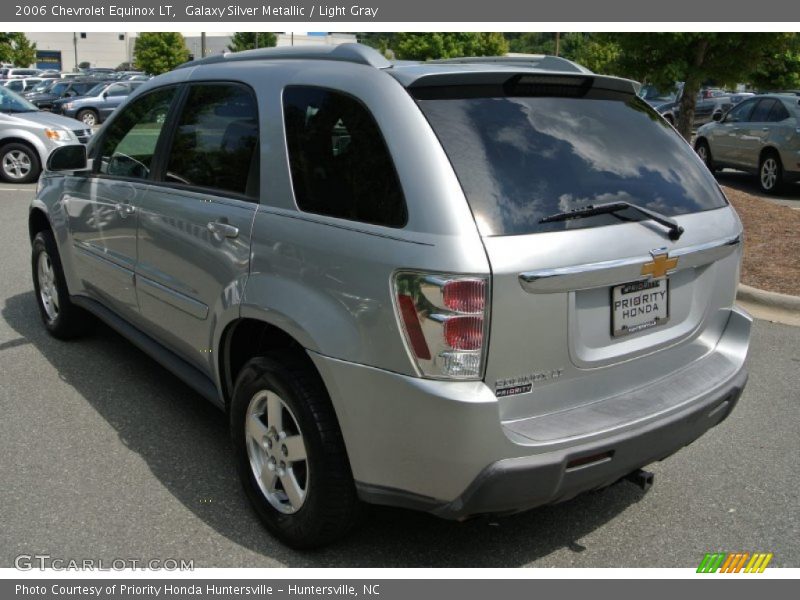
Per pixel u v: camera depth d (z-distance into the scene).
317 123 3.11
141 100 4.52
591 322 2.84
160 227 3.92
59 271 5.39
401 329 2.61
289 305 2.97
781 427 4.45
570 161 2.93
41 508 3.46
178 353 4.10
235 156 3.51
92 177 4.78
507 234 2.61
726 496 3.71
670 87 11.20
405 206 2.67
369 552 3.21
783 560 3.22
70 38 90.12
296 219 3.05
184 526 3.36
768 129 13.95
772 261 7.74
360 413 2.75
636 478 3.18
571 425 2.75
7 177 14.02
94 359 5.29
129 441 4.12
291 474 3.10
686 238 3.06
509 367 2.63
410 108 2.79
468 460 2.57
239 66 3.74
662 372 3.14
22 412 4.45
